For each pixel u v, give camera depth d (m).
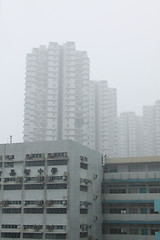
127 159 69.62
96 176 65.88
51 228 54.72
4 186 60.16
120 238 64.81
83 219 59.12
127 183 68.19
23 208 57.66
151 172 66.50
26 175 59.03
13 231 57.31
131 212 66.31
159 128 163.88
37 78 140.88
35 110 137.38
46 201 56.09
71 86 138.00
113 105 162.50
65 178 56.06
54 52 143.25
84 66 142.88
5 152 61.75
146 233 64.38
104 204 68.06
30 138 133.62
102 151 148.50
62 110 137.25
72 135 132.88
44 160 58.50
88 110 138.62
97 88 157.62
